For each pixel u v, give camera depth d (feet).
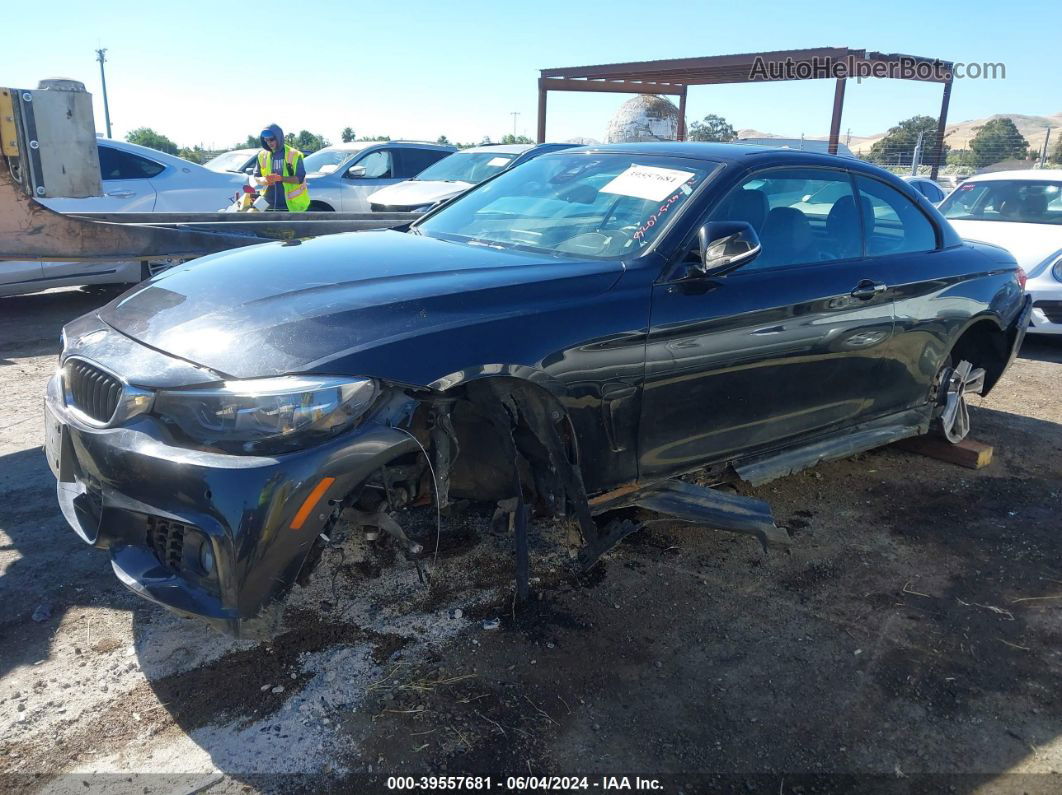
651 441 10.50
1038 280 24.73
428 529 12.01
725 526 10.32
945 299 14.23
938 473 15.60
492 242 11.73
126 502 7.89
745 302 10.97
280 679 8.82
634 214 11.26
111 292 31.42
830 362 12.43
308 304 8.58
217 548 7.45
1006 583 11.60
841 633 10.19
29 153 12.45
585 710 8.57
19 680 8.65
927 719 8.71
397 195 36.27
